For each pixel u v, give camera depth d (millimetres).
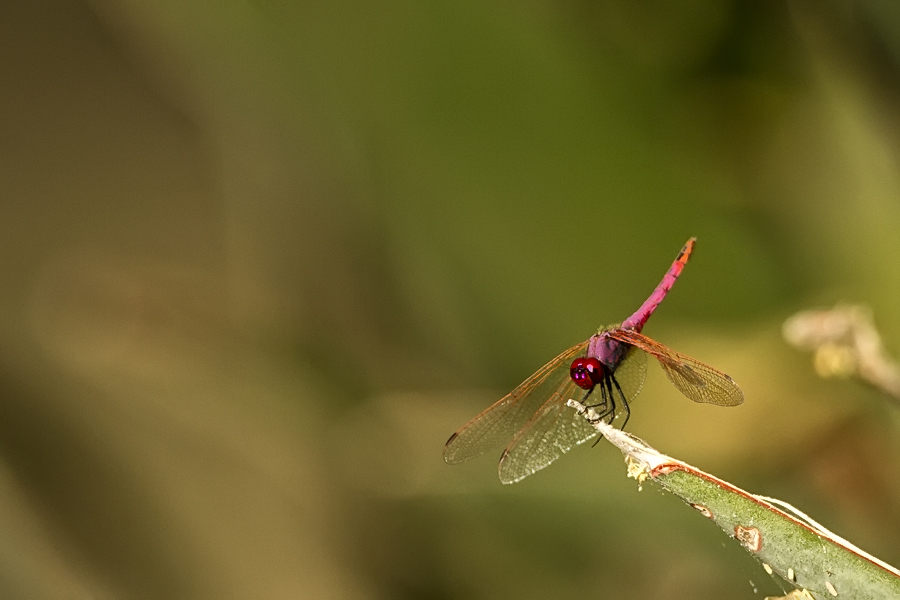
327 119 1098
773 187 1093
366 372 1124
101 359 1128
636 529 1073
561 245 1096
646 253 1095
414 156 1095
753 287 1091
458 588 1109
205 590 1115
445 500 1104
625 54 1091
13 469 1095
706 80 1093
